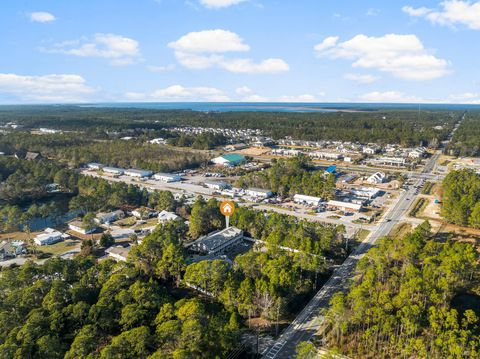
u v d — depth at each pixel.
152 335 75.06
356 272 118.62
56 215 183.50
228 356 80.12
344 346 83.56
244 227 153.00
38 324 77.81
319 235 132.88
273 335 88.81
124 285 94.12
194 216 154.38
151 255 115.00
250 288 94.81
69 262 105.81
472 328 85.25
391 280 101.75
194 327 73.75
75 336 77.88
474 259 106.94
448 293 95.06
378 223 167.75
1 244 142.00
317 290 108.94
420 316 83.31
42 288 91.19
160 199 189.50
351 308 89.06
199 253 136.12
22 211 185.25
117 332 85.06
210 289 100.56
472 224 151.88
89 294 93.56
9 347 69.38
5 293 94.12
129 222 174.25
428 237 146.38
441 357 75.25
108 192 194.00
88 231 161.62
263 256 108.81
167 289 109.50
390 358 79.25
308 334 89.12
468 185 179.38
